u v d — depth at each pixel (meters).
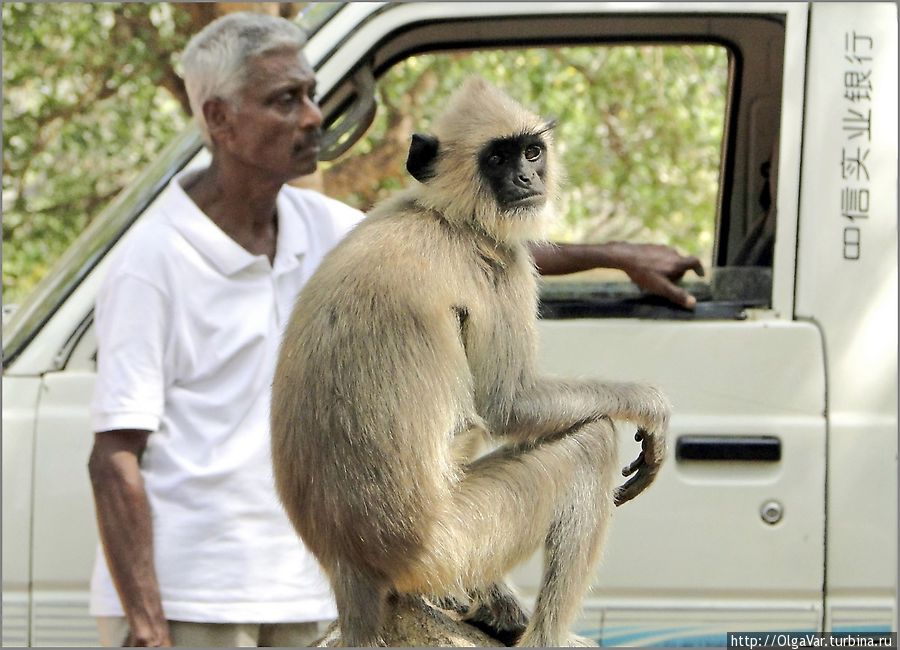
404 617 5.47
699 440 6.80
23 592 6.65
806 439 6.82
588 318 7.06
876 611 6.79
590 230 15.85
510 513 5.54
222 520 6.00
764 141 7.29
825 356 6.91
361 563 5.25
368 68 7.44
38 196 16.98
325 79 7.24
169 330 6.08
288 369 5.36
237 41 6.21
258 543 6.05
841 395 6.88
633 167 15.65
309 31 7.36
